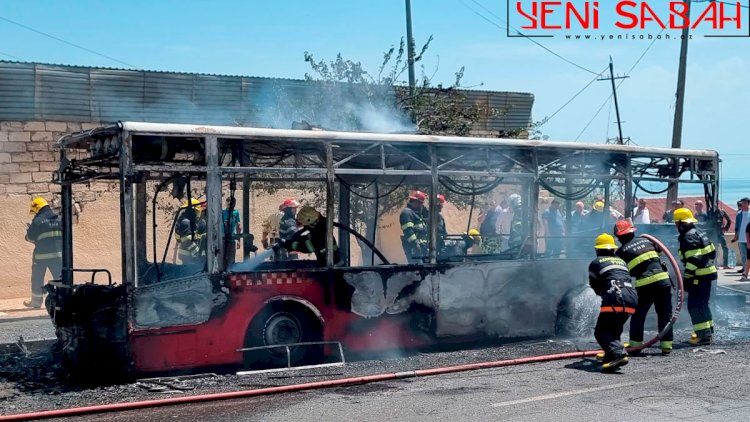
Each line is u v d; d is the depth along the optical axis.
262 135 9.43
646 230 13.33
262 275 9.51
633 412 7.25
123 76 17.22
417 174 10.52
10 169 16.27
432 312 10.71
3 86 16.12
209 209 9.18
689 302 11.55
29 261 16.52
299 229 10.30
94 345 8.70
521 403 7.66
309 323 9.91
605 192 12.76
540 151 11.79
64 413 7.48
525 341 11.56
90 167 10.27
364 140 10.12
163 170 8.88
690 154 13.29
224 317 9.26
